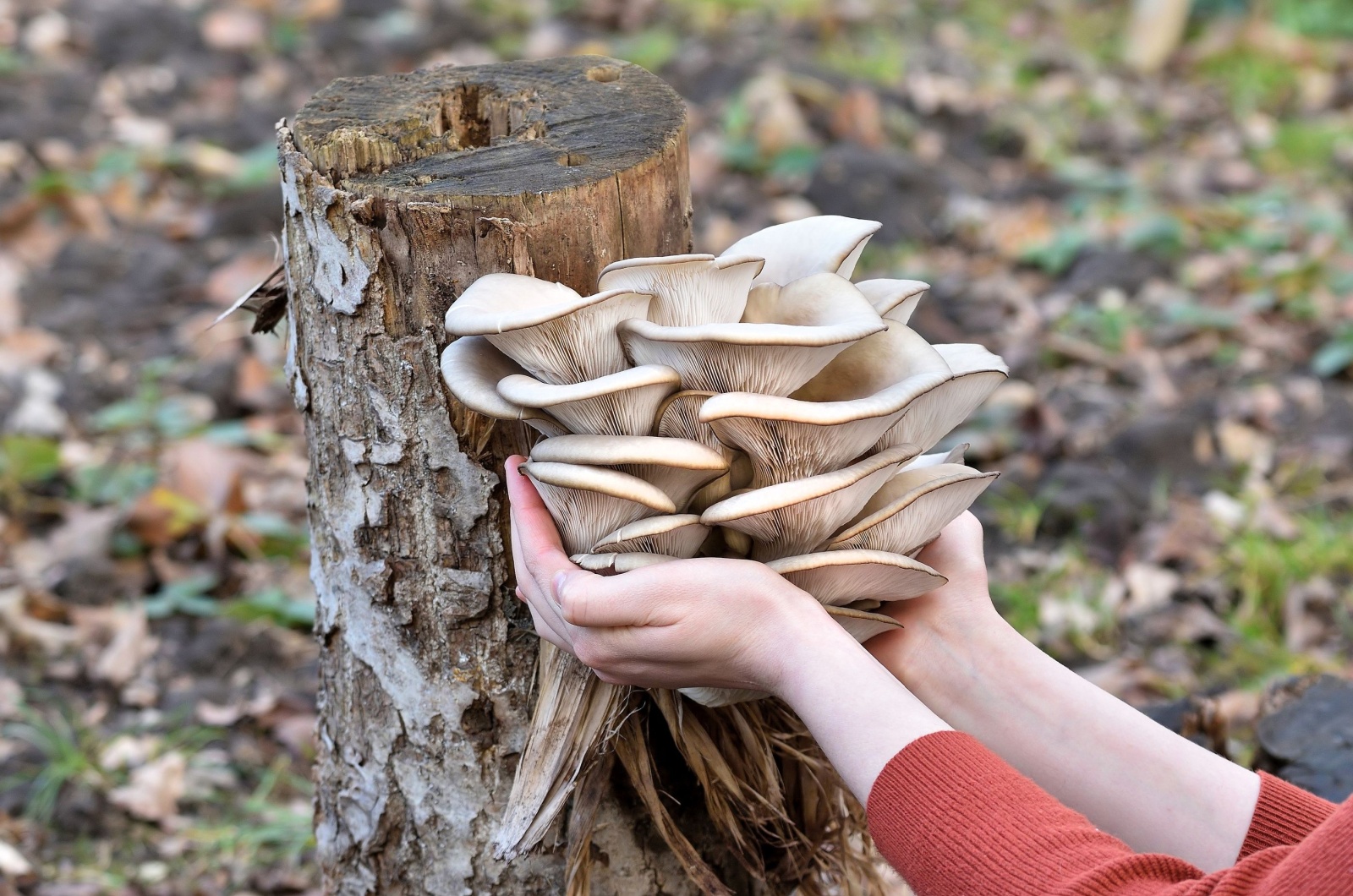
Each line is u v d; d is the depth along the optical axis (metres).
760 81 5.79
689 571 1.23
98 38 6.21
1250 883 1.03
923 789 1.14
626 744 1.50
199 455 3.61
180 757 2.82
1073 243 4.94
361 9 6.78
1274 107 6.51
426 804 1.64
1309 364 4.34
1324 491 3.77
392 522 1.53
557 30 6.57
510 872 1.63
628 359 1.34
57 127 5.55
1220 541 3.52
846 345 1.31
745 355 1.22
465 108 1.73
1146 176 5.72
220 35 6.36
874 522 1.29
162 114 5.82
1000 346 4.44
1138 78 6.83
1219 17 7.33
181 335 4.44
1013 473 3.80
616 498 1.27
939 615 1.52
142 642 3.17
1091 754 1.42
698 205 5.22
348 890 1.75
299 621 3.32
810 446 1.26
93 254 4.86
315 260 1.46
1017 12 7.53
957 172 5.67
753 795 1.58
